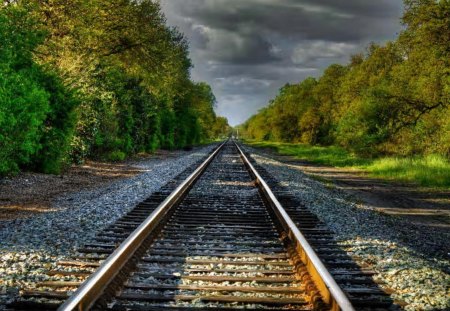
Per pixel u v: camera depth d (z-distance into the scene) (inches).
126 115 1007.6
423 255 266.4
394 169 966.4
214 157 1157.1
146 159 1076.5
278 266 223.3
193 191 498.6
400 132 1279.5
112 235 273.9
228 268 217.9
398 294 186.4
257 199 451.8
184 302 171.6
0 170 498.6
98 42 866.8
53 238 263.6
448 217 453.4
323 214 384.2
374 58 1957.4
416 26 1015.6
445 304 176.7
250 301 171.5
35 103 514.6
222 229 305.3
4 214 342.3
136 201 411.5
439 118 1122.0
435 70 1039.6
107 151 913.5
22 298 168.4
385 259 242.1
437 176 788.0
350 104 1894.7
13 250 236.1
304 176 790.5
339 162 1258.0
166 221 321.7
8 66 490.9
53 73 607.2
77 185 533.0
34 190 470.0
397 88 1205.7
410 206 520.4
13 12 557.3
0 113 449.1
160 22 977.5
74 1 767.1
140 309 158.4
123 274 192.1
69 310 136.3
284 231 288.7
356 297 182.5
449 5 959.0
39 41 589.3
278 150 2169.0
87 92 752.3
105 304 160.1
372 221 374.3
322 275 172.9
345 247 267.0
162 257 230.7
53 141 600.4
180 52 1470.2
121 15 875.4
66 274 197.5
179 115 1823.3
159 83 1140.5
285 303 170.4
